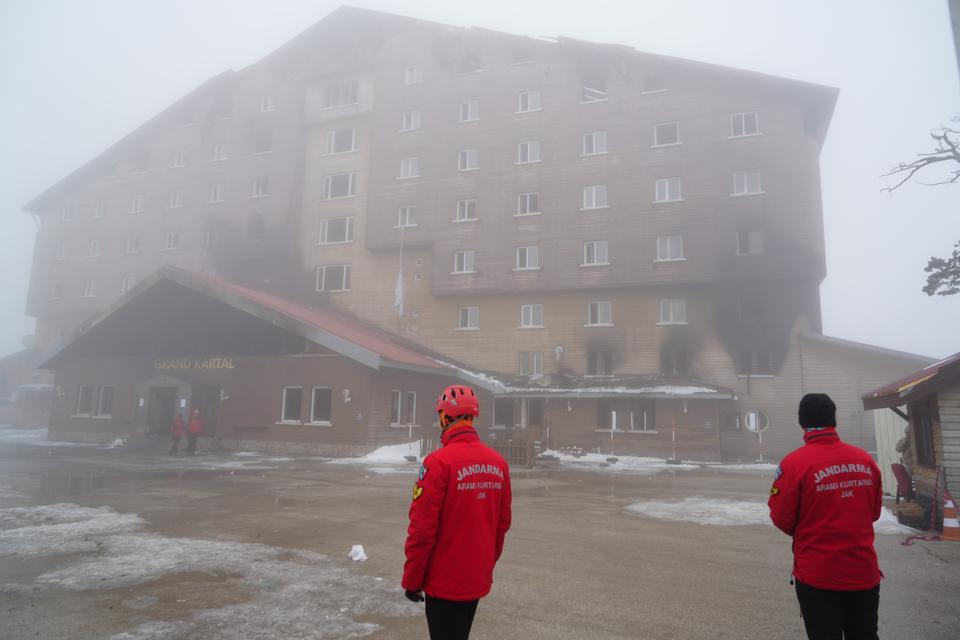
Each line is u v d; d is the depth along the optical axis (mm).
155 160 49969
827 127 35250
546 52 38281
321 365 26578
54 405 33375
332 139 43812
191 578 6680
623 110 36062
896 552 8820
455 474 3316
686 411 29594
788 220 31953
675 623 5527
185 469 18859
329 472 18797
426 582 3297
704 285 33719
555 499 13805
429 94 40438
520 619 5594
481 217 37938
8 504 11500
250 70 46312
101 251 51469
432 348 38719
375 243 39969
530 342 36750
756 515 11578
